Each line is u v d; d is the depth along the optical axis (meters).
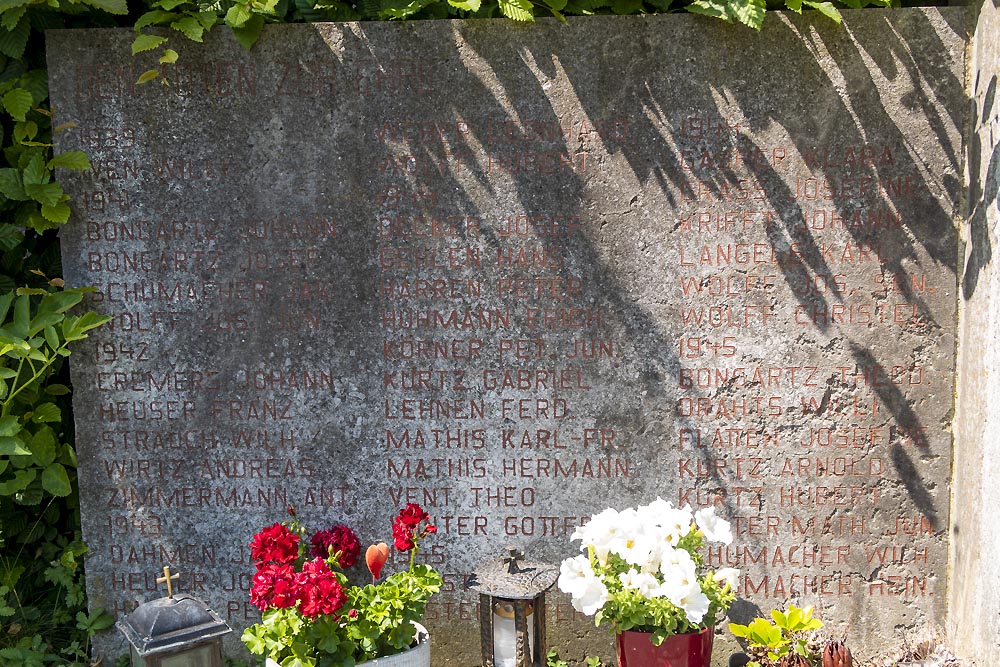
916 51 3.59
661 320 3.75
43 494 3.94
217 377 3.81
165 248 3.75
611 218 3.71
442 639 3.92
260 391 3.81
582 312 3.75
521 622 3.19
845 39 3.59
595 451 3.82
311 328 3.78
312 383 3.81
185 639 2.76
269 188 3.72
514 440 3.82
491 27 3.63
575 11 3.65
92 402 3.82
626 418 3.80
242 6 3.54
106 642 3.91
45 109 3.72
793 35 3.59
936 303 3.71
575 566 3.21
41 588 4.02
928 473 3.78
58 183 3.67
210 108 3.68
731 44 3.61
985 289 3.47
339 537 3.59
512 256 3.74
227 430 3.84
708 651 3.36
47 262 3.92
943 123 3.61
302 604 2.91
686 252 3.71
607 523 3.28
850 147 3.64
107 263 3.75
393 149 3.70
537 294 3.75
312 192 3.72
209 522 3.88
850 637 3.87
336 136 3.69
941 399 3.75
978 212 3.52
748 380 3.77
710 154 3.66
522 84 3.65
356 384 3.81
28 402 3.78
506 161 3.69
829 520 3.82
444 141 3.69
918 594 3.84
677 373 3.77
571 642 3.90
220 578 3.90
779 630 3.42
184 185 3.72
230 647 3.91
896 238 3.68
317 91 3.67
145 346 3.79
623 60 3.63
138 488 3.86
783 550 3.85
